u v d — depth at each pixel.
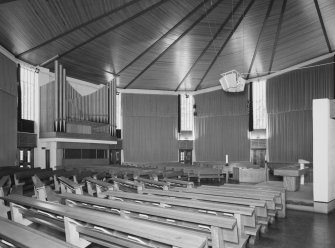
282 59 13.31
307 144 12.83
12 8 7.20
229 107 16.34
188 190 4.89
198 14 10.23
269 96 14.65
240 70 14.75
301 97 13.13
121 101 16.56
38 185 5.43
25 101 10.78
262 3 9.65
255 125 15.53
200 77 15.70
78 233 2.76
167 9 9.57
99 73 13.76
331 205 5.97
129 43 11.34
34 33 8.79
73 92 11.74
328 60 12.06
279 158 14.05
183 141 17.31
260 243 3.94
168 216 2.60
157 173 9.19
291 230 4.58
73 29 9.31
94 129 13.67
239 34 11.59
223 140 16.42
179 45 12.27
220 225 2.37
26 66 10.80
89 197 3.68
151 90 17.19
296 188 7.76
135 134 16.59
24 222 3.67
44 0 7.35
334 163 6.23
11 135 9.25
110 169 9.59
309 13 9.82
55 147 10.91
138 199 3.69
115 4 8.55
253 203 3.61
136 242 2.38
